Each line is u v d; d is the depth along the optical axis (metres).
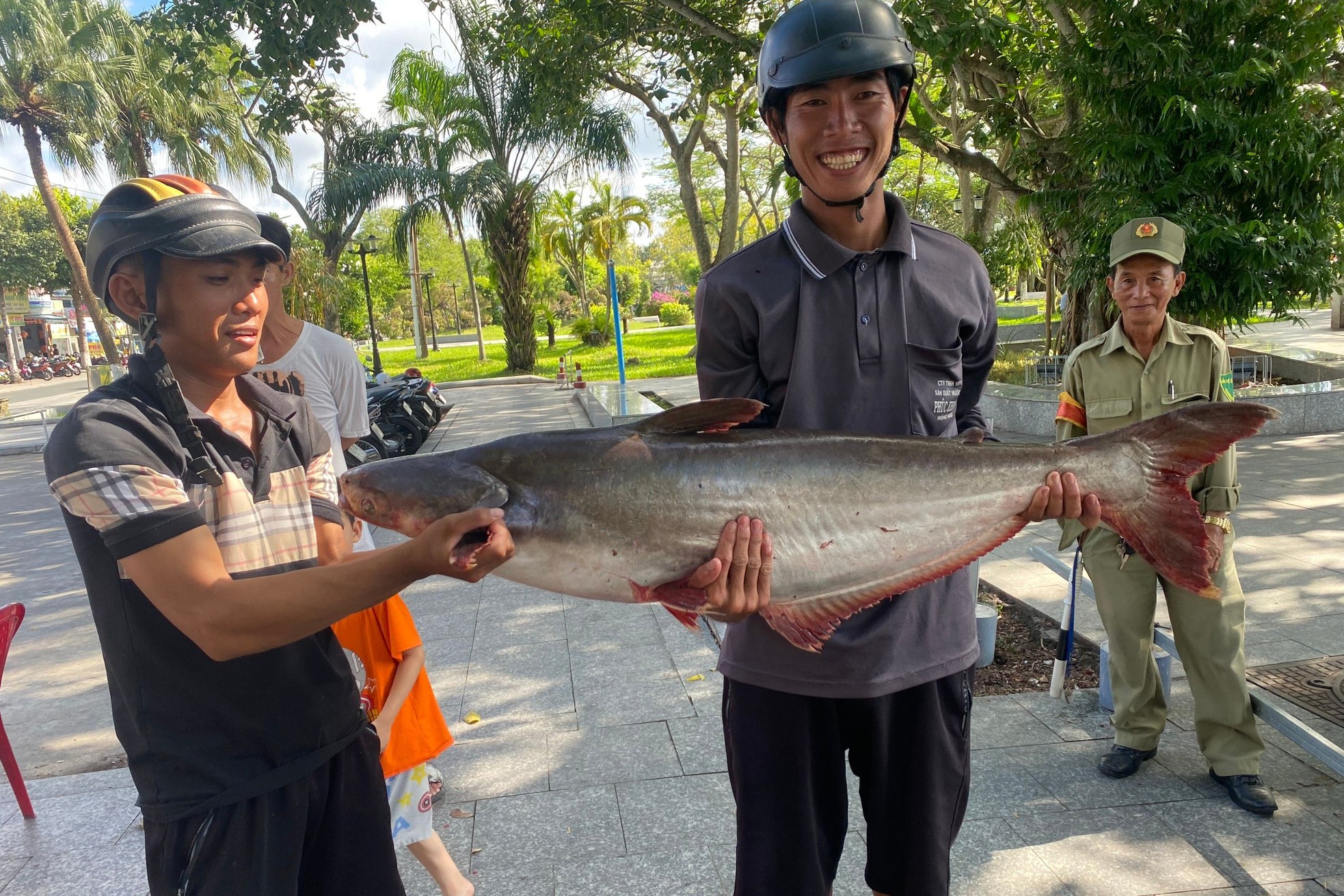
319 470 1.95
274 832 1.71
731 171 22.02
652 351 36.00
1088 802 3.26
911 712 2.10
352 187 22.59
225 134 24.41
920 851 2.10
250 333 1.71
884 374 2.07
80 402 1.58
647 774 3.63
